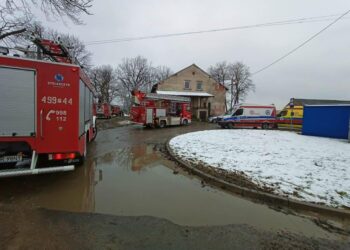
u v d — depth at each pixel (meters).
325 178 6.36
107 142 13.41
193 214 4.44
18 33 11.95
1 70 5.07
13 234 3.52
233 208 4.77
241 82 58.00
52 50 8.49
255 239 3.61
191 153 9.62
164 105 23.88
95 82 60.91
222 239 3.57
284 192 5.36
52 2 8.91
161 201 5.03
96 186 5.89
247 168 7.30
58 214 4.25
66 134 5.68
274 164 7.82
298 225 4.13
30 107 5.34
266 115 25.06
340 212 4.48
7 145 5.38
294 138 15.72
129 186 5.96
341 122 16.47
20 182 6.07
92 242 3.36
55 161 5.70
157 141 13.91
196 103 40.34
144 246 3.30
